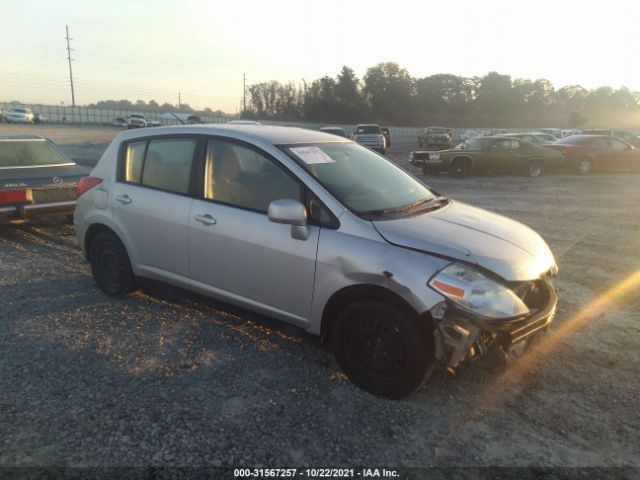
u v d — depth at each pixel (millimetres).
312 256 3344
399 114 97188
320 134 4410
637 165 18703
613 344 4070
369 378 3252
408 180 4293
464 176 17141
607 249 7078
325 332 3457
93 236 4883
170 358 3705
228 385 3365
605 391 3387
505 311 2936
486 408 3174
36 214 7117
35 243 6941
